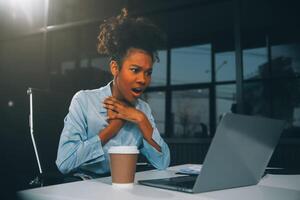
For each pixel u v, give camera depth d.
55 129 1.40
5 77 5.91
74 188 0.78
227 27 4.79
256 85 4.82
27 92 1.36
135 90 1.14
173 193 0.72
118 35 1.14
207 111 4.72
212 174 0.73
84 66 5.12
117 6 4.20
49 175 1.15
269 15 4.75
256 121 0.79
